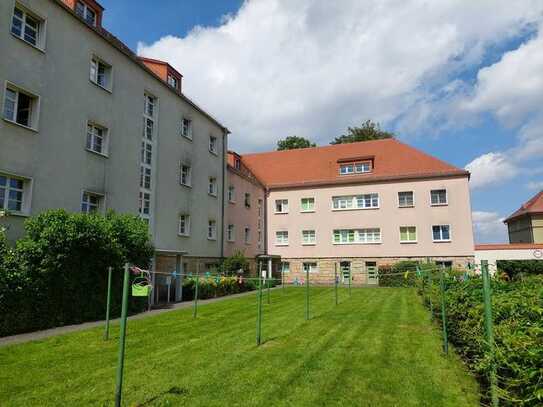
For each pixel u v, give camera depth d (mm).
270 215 37219
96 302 13195
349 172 36031
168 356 8078
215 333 10664
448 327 8859
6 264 10516
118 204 17406
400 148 36281
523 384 3383
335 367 7199
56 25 14562
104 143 16969
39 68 13703
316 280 34844
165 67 22641
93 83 16328
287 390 5969
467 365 7055
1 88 12305
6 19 12602
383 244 33219
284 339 9812
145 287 7047
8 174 12391
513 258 29688
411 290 25328
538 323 3701
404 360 7684
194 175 24688
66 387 6172
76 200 15008
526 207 44844
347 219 34594
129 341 9609
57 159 14211
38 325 11188
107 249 13188
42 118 13695
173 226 22016
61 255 11711
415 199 32750
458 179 31859
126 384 6273
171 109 22531
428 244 31938
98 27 17703
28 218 12391
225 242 28438
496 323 4906
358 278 33656
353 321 12781
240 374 6773
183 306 17375
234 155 32500
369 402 5477
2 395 5832
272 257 34062
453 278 12219
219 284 22312
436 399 5566
